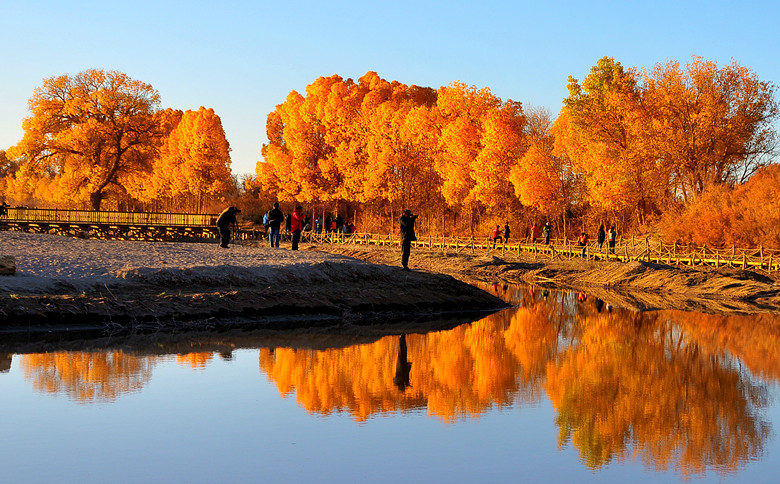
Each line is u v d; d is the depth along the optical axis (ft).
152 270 62.69
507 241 176.55
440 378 39.27
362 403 32.89
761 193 125.49
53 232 212.64
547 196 169.07
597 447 27.02
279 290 64.75
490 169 180.75
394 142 219.41
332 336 53.57
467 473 23.58
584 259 136.36
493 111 183.32
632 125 152.46
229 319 58.29
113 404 30.99
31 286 54.80
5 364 38.75
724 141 143.74
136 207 418.10
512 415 31.45
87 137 246.88
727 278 99.09
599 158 155.43
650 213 164.14
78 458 23.86
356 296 68.39
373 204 248.52
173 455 24.47
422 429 28.76
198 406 31.09
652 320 68.03
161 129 272.10
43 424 27.76
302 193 259.60
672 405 34.17
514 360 45.47
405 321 64.49
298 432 27.76
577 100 164.45
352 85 264.52
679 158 145.79
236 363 41.01
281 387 35.35
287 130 269.85
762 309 80.07
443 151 203.10
